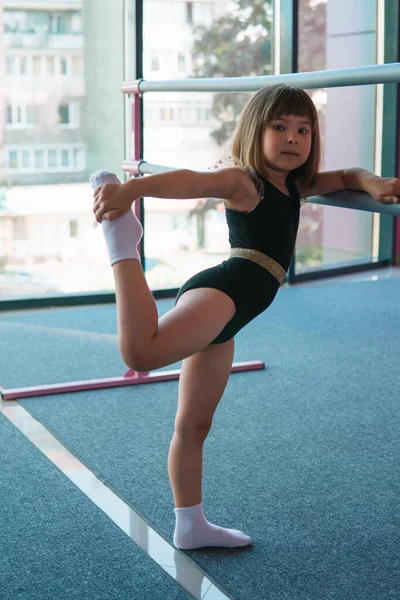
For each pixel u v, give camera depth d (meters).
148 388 3.18
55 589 1.83
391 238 5.37
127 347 1.62
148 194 1.62
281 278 1.81
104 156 4.39
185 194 1.64
